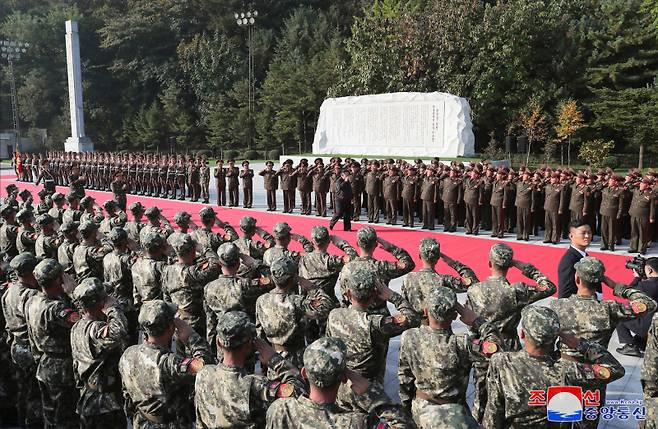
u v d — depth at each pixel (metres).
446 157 24.27
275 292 5.10
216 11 65.56
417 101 25.14
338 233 15.75
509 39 37.16
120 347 4.56
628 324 7.12
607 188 13.18
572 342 3.71
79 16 67.50
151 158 24.98
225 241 8.38
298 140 55.47
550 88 39.56
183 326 4.02
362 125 26.92
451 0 37.53
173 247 6.87
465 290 5.50
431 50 37.62
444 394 3.89
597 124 39.00
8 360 5.90
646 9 40.06
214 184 29.64
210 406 3.41
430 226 16.22
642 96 37.34
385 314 5.69
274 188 19.95
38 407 5.55
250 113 56.59
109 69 64.94
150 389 3.78
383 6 51.03
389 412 3.00
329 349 2.94
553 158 41.19
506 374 3.61
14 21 67.12
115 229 7.01
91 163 27.78
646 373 4.41
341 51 52.53
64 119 63.09
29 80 63.53
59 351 4.94
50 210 11.65
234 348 3.37
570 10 42.88
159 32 65.88
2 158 62.06
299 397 3.04
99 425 4.46
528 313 3.60
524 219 14.38
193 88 63.06
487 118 40.28
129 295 7.00
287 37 61.44
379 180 17.28
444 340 3.91
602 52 39.97
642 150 38.03
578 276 4.56
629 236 14.67
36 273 4.89
